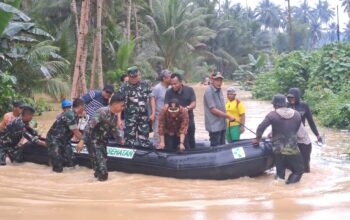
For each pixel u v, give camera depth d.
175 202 6.42
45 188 7.20
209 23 62.09
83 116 9.06
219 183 7.66
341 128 14.34
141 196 6.78
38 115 17.62
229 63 65.44
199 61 55.84
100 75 20.61
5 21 14.95
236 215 5.75
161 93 8.99
